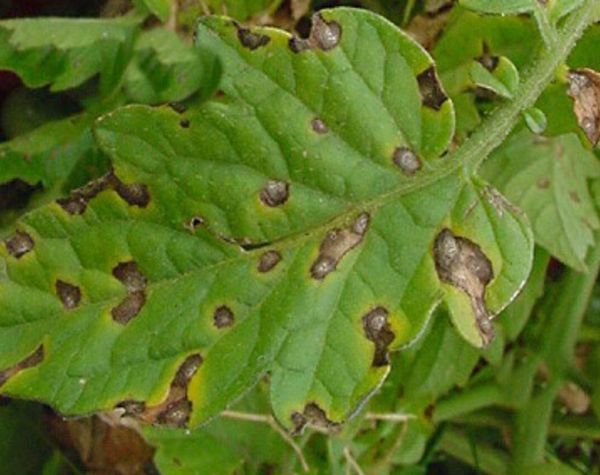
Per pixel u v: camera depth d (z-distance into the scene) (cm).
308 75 19
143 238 20
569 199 26
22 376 20
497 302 19
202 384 19
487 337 19
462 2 20
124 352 20
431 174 20
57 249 20
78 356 20
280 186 20
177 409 19
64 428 26
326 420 19
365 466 27
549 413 28
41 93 24
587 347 29
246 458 26
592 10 20
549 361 28
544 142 26
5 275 20
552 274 28
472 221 20
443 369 27
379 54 19
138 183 20
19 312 20
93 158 22
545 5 20
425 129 20
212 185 20
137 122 19
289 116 19
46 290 20
